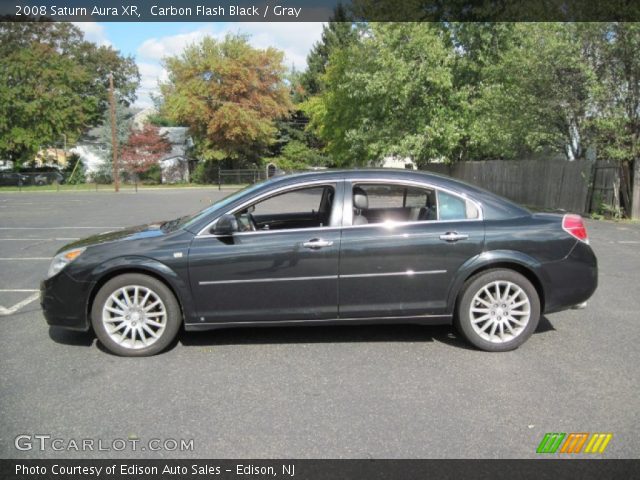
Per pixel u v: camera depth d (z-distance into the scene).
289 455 3.05
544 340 4.90
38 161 49.59
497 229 4.60
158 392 3.90
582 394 3.77
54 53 45.91
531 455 3.02
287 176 4.82
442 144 21.42
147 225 5.43
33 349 4.84
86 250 4.62
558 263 4.62
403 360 4.46
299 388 3.94
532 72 14.48
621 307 5.96
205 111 46.31
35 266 8.91
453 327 5.32
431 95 21.33
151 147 48.72
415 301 4.62
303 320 4.64
